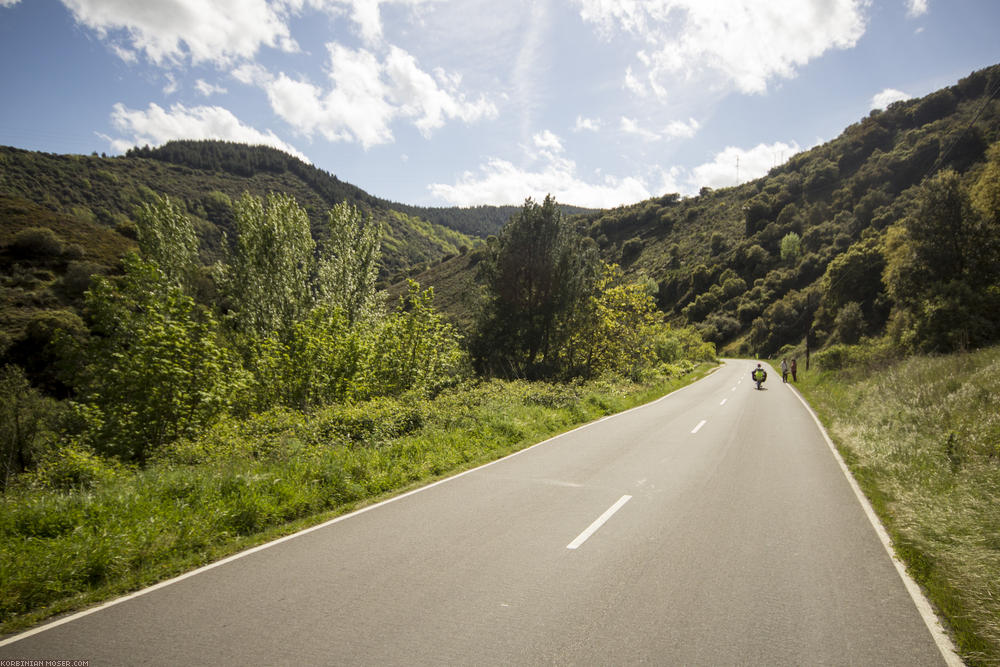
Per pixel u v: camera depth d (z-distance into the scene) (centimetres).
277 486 688
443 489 769
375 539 548
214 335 1441
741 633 349
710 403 2109
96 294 1580
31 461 2167
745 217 10544
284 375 1686
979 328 2386
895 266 3025
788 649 329
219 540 551
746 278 8900
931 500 632
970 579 429
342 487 743
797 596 407
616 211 14812
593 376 2917
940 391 1234
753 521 606
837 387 2288
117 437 1253
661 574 451
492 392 1778
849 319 4847
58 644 339
